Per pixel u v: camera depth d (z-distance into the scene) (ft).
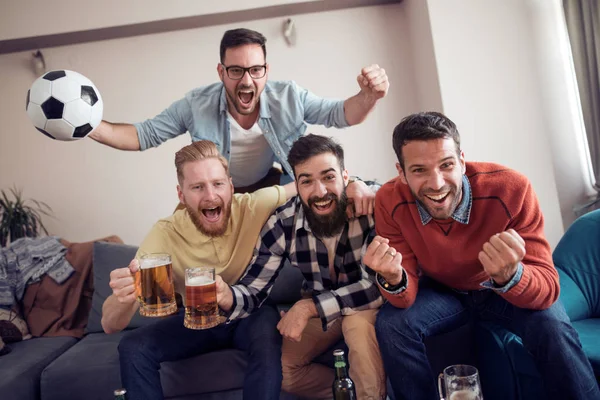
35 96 7.38
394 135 6.21
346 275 7.07
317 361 7.40
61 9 13.14
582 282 7.16
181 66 13.89
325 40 13.91
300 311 6.70
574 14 11.72
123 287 6.43
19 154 14.12
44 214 14.08
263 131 9.07
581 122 12.26
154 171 14.01
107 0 13.14
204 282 5.90
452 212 6.13
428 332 6.41
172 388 7.49
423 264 6.64
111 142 8.60
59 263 10.28
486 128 12.25
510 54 12.26
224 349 7.61
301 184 6.72
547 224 12.12
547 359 5.71
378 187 7.58
